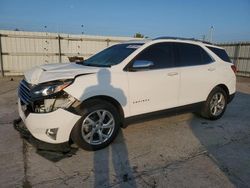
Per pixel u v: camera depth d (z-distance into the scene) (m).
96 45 16.23
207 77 5.14
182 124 5.24
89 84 3.60
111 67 3.91
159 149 3.98
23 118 3.74
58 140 3.46
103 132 3.92
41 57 15.06
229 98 5.74
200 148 4.07
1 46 14.00
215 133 4.79
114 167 3.38
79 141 3.63
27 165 3.37
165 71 4.43
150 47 4.36
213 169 3.39
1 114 5.75
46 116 3.37
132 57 4.11
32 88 3.52
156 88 4.32
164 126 5.07
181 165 3.48
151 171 3.30
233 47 17.70
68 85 3.46
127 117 4.08
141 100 4.17
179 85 4.66
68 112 3.44
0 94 8.52
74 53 15.80
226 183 3.06
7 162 3.43
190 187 2.96
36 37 14.69
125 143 4.17
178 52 4.76
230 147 4.15
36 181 3.01
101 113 3.80
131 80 4.00
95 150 3.83
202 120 5.56
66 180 3.05
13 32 14.11
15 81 12.31
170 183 3.03
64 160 3.53
